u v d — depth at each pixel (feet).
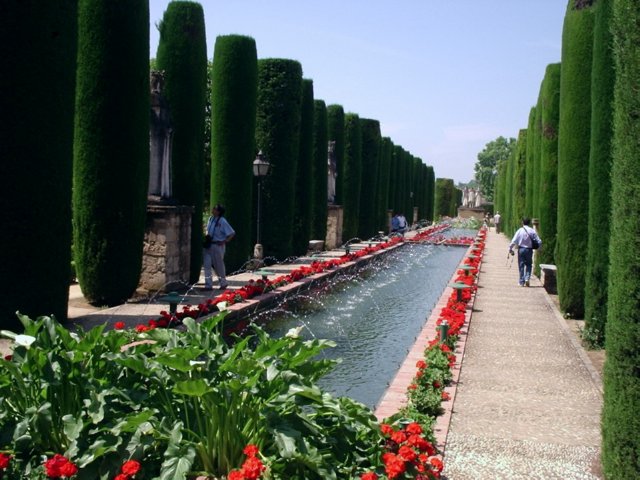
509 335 32.40
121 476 11.45
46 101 29.14
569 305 37.27
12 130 28.07
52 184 29.66
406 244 109.91
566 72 36.70
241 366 13.14
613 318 13.64
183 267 45.19
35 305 29.22
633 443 12.86
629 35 13.23
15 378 13.58
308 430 13.25
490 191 361.51
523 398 21.61
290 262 67.26
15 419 13.35
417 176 178.50
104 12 36.94
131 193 37.68
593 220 29.53
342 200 95.09
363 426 15.01
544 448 17.06
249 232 57.98
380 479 12.75
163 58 47.52
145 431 12.78
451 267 76.43
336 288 53.98
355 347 31.63
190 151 47.44
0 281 28.19
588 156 36.40
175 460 12.19
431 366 23.34
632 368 12.92
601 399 21.71
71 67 30.71
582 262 36.78
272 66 65.36
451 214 241.35
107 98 37.04
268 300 40.42
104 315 34.12
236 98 56.18
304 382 13.73
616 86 13.85
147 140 39.06
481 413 19.88
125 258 37.65
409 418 16.71
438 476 13.47
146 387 14.47
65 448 13.48
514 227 102.68
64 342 14.10
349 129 94.99
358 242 102.78
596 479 15.16
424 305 46.44
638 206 12.82
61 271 30.55
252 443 13.26
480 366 25.86
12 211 28.22
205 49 48.67
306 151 73.26
